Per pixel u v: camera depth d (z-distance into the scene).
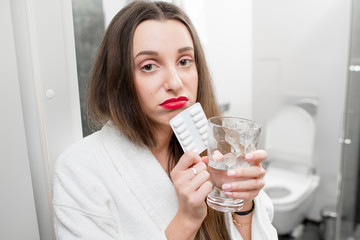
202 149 0.59
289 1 1.76
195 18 1.38
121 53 0.57
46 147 0.73
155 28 0.55
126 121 0.59
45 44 0.70
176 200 0.63
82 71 0.90
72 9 0.83
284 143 1.85
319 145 1.82
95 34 0.92
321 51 1.73
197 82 0.62
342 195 1.50
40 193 0.74
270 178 1.72
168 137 0.66
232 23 1.71
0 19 0.60
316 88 1.78
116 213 0.61
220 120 0.56
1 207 0.64
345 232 1.58
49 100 0.73
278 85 1.90
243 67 1.88
